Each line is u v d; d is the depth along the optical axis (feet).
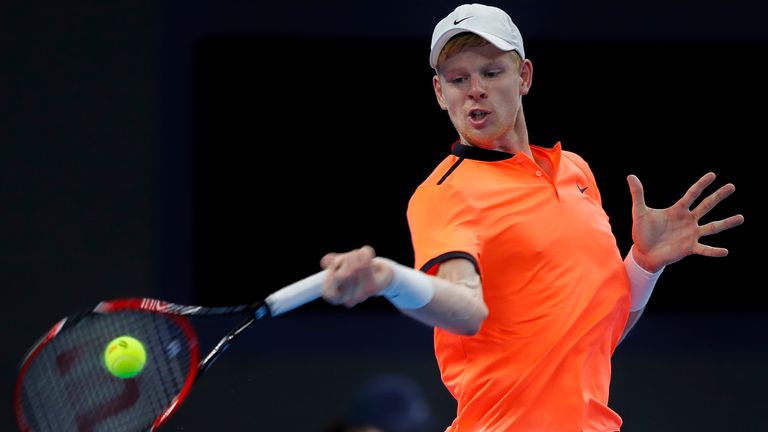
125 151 92.07
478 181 36.81
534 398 36.55
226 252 94.17
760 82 96.02
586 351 36.91
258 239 94.38
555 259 36.78
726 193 40.11
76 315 35.53
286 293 34.14
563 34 94.27
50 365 36.60
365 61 94.89
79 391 36.83
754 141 96.58
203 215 93.91
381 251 95.30
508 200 36.76
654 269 40.34
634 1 94.73
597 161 96.17
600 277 37.70
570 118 95.91
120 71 92.43
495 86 37.52
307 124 95.09
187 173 92.48
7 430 88.84
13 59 91.61
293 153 95.04
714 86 96.02
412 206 37.29
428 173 95.76
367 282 29.86
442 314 31.99
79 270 91.30
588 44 95.04
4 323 90.17
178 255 91.97
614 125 96.22
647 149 96.37
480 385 37.19
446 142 95.86
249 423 90.02
